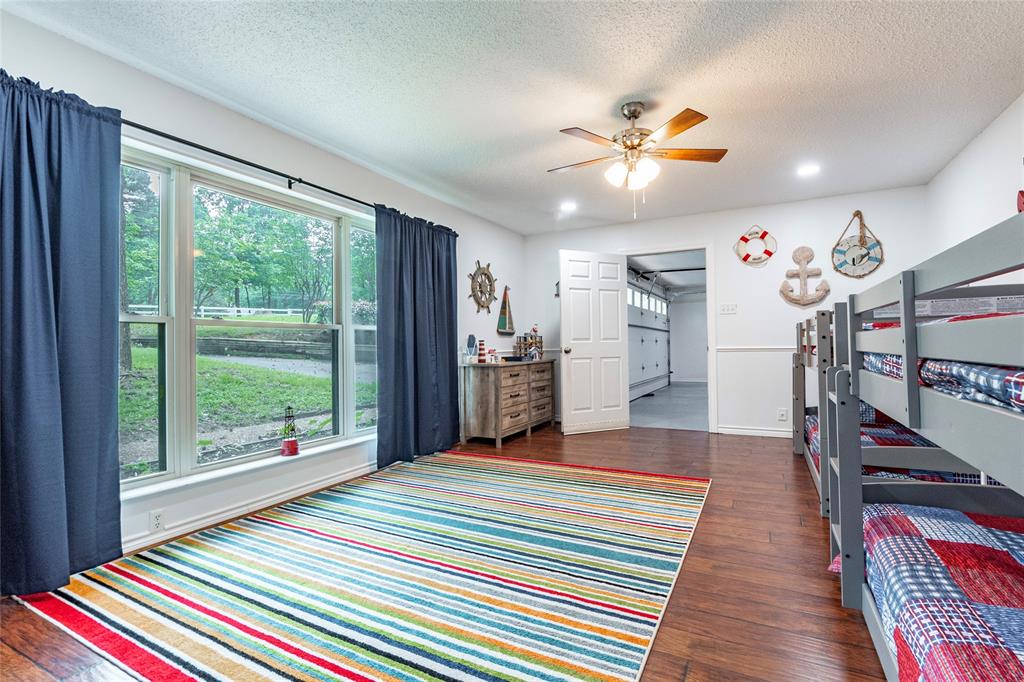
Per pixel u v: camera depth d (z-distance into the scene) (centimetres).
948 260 91
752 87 262
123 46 223
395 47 226
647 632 166
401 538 247
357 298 395
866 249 452
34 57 206
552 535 250
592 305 548
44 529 193
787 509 283
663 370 1132
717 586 196
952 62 238
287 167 316
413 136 322
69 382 206
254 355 313
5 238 190
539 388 555
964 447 88
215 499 272
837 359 216
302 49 227
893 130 317
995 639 92
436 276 446
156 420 258
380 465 380
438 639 163
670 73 248
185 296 271
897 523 157
